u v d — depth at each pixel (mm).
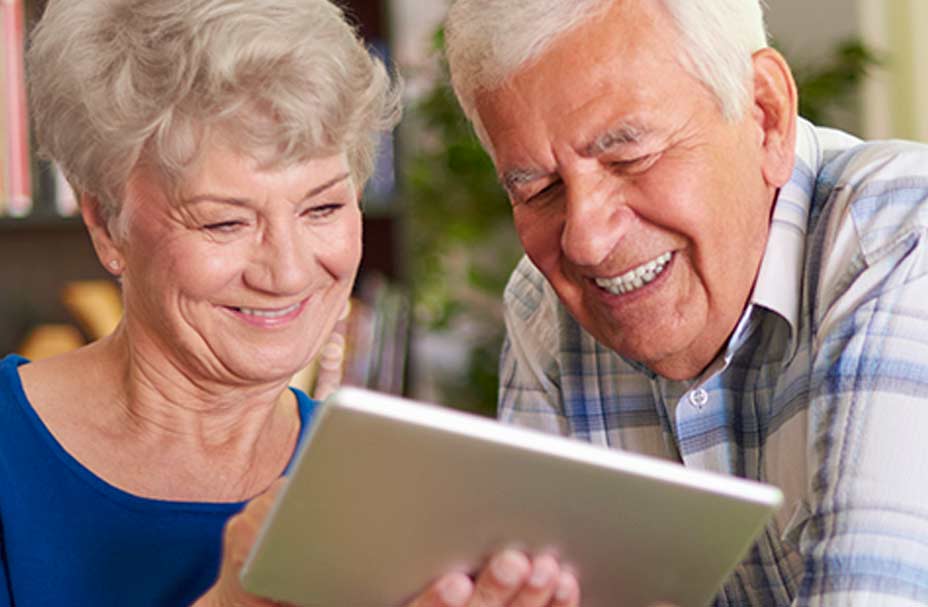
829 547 1383
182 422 1597
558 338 1999
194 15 1386
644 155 1554
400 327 3408
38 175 3135
